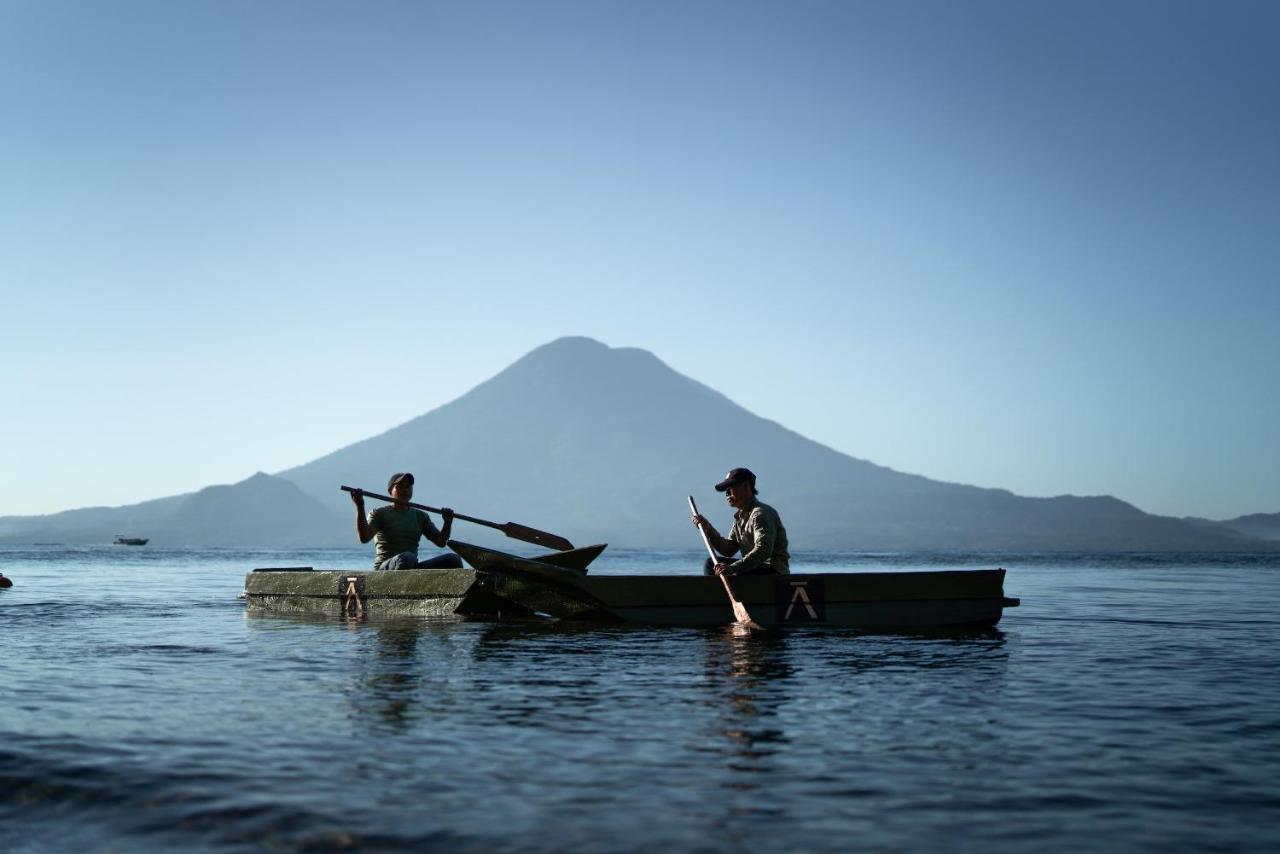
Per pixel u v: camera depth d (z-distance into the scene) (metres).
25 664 7.78
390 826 3.66
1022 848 3.49
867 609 10.93
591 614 11.58
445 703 6.04
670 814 3.82
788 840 3.54
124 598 17.34
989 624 11.27
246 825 3.70
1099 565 69.44
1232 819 3.84
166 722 5.43
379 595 12.41
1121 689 6.82
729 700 6.20
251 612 13.30
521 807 3.89
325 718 5.55
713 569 11.16
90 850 3.48
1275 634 11.12
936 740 5.11
